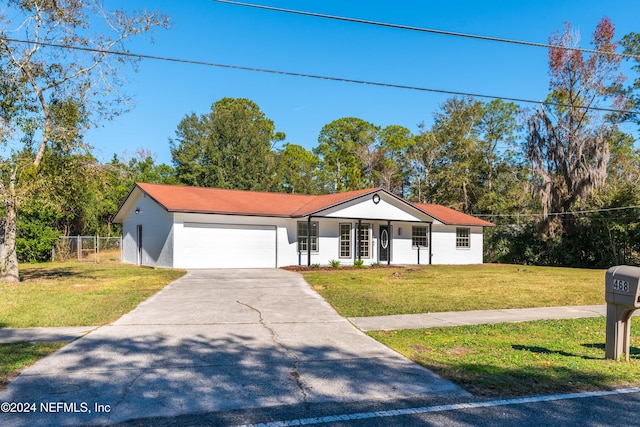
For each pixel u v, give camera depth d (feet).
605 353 21.07
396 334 25.61
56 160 49.29
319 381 17.20
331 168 184.34
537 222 94.02
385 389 16.38
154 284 45.96
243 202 75.41
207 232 67.21
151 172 142.00
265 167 146.61
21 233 83.97
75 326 26.25
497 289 47.75
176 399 15.08
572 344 24.00
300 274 59.52
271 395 15.62
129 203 83.05
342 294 41.29
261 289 43.50
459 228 94.38
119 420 13.39
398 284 50.60
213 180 138.92
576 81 99.35
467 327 27.94
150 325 26.71
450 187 132.98
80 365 18.63
